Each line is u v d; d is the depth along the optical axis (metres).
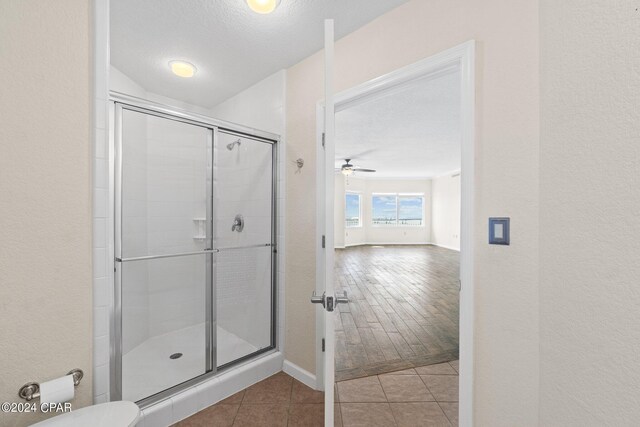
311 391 1.88
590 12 0.70
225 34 1.76
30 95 1.03
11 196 1.00
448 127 4.13
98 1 1.18
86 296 1.16
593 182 0.69
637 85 0.56
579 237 0.74
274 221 2.23
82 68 1.14
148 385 1.69
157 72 2.26
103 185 1.20
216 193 2.06
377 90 1.61
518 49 1.07
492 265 1.14
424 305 3.62
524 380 1.06
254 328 2.27
